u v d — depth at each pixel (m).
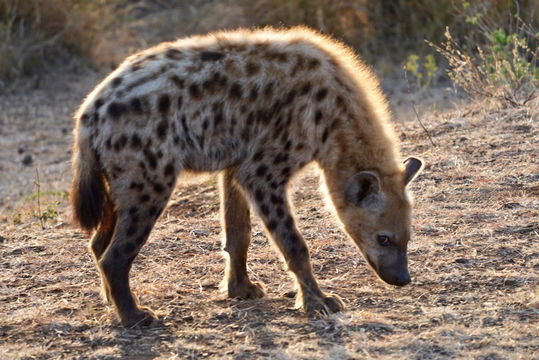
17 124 19.41
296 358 7.28
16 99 20.83
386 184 8.51
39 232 11.60
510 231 10.04
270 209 8.47
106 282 8.27
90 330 8.18
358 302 8.55
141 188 8.04
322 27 21.23
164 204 8.18
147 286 9.23
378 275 8.63
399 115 17.17
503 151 12.46
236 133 8.41
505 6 19.47
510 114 13.85
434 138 13.45
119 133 7.98
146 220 8.12
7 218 13.21
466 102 16.66
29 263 10.20
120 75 8.25
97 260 8.48
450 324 7.79
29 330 8.23
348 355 7.28
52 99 20.84
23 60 21.88
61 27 22.70
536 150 12.34
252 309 8.54
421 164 8.73
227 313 8.43
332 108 8.52
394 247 8.52
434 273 9.12
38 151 17.83
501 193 11.14
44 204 13.34
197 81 8.27
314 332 7.84
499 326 7.71
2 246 10.87
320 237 10.45
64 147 18.06
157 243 10.58
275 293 9.05
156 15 24.77
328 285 9.05
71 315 8.59
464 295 8.50
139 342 7.87
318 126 8.51
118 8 25.38
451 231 10.20
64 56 22.50
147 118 8.03
